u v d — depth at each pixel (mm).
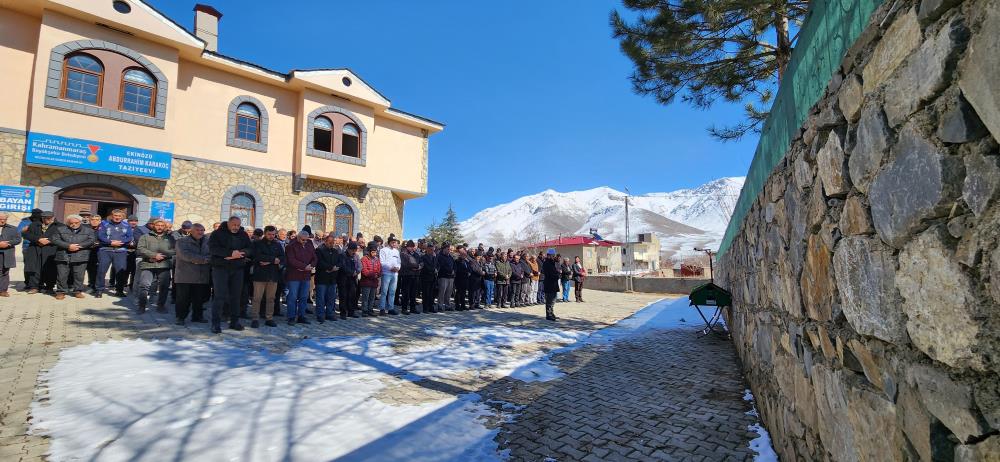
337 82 15891
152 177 12250
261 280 7094
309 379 4664
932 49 1132
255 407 3842
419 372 5191
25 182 10797
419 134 18969
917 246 1232
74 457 2863
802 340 2434
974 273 1013
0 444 2969
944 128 1097
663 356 6465
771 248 3240
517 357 6180
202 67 13672
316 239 10336
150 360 4891
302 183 15312
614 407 4238
